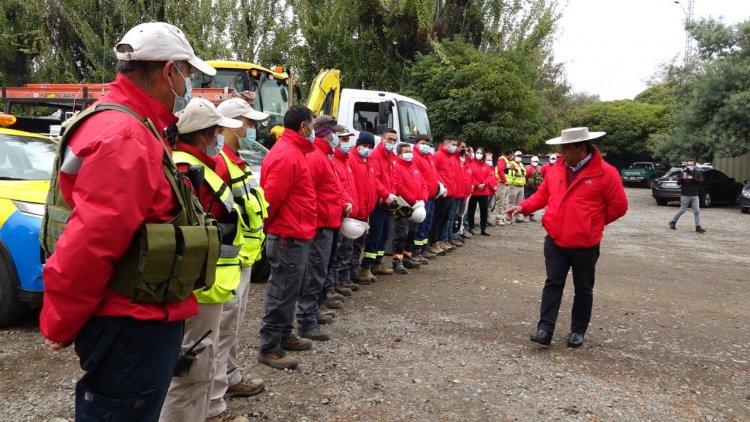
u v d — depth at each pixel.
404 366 4.64
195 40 21.30
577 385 4.40
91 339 1.89
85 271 1.73
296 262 4.39
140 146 1.84
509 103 18.84
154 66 2.04
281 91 11.34
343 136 6.55
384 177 7.80
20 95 10.00
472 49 19.91
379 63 22.39
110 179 1.75
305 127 4.40
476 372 4.58
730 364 5.02
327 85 11.94
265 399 3.91
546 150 27.84
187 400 2.82
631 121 42.47
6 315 5.10
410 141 11.78
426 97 19.86
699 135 23.83
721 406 4.12
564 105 30.52
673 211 21.81
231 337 3.54
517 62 21.02
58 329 1.78
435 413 3.81
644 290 7.93
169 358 2.04
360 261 7.87
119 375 1.92
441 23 21.75
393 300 6.84
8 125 6.30
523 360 4.93
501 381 4.41
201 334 2.89
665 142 25.36
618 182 5.22
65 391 3.93
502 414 3.83
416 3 20.83
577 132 5.13
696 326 6.18
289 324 4.75
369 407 3.86
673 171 24.31
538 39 22.98
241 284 3.61
